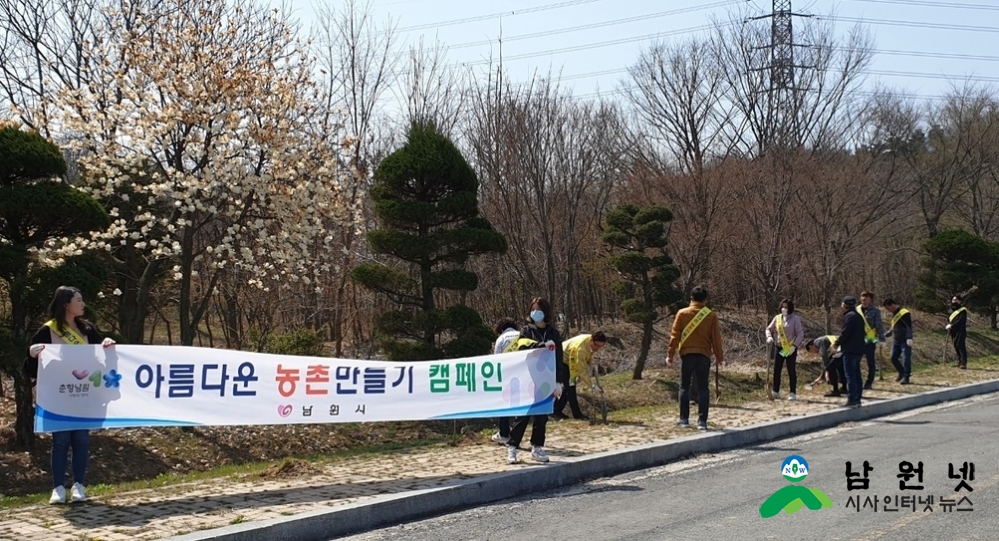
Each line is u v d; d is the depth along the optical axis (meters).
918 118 36.91
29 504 8.21
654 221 19.25
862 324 14.43
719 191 23.17
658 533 7.01
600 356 24.22
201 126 14.90
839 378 16.56
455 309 15.46
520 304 26.22
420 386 9.21
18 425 12.07
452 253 16.08
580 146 26.67
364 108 23.73
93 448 12.45
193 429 13.73
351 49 28.53
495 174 24.12
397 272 15.88
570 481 9.39
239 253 16.09
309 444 14.14
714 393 17.33
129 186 14.70
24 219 11.61
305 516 7.07
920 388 17.14
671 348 12.24
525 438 11.69
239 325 19.16
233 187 14.64
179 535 6.52
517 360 9.52
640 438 11.23
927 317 34.81
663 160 30.66
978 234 36.53
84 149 14.75
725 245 24.31
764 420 12.80
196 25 16.02
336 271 18.69
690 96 31.78
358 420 8.95
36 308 11.77
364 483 8.54
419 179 15.74
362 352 20.05
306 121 16.27
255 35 18.00
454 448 10.91
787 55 30.59
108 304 16.61
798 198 25.19
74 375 7.71
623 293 19.92
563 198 25.95
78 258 12.62
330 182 16.06
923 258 32.12
